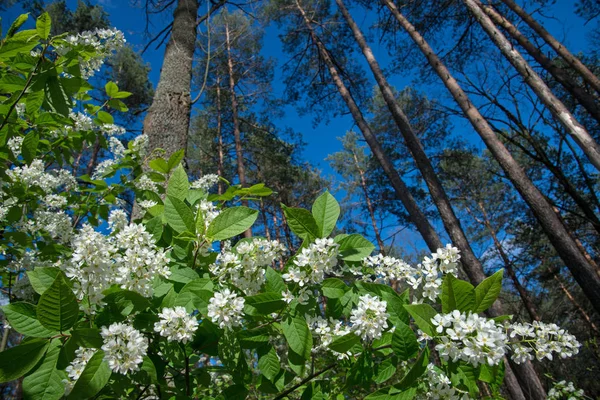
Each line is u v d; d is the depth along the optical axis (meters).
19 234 2.15
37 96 1.60
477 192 16.72
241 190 1.84
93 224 2.62
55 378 1.05
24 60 1.51
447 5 10.35
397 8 10.87
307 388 1.49
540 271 14.52
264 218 15.44
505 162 7.39
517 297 16.31
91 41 1.77
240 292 1.44
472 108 8.16
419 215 8.97
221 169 14.51
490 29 8.23
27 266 2.15
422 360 1.18
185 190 1.67
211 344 1.39
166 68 4.39
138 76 13.54
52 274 1.23
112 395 1.30
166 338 1.42
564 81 8.27
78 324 1.15
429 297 1.42
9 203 2.34
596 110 7.76
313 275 1.35
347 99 12.00
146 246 1.37
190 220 1.49
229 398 1.37
